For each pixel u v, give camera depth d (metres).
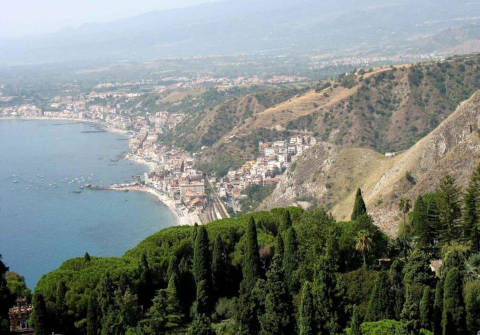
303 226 105.94
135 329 85.44
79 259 108.75
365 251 99.00
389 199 164.25
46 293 93.75
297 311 84.25
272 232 123.94
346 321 81.75
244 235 114.94
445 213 109.06
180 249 110.94
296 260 96.00
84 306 90.69
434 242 112.19
